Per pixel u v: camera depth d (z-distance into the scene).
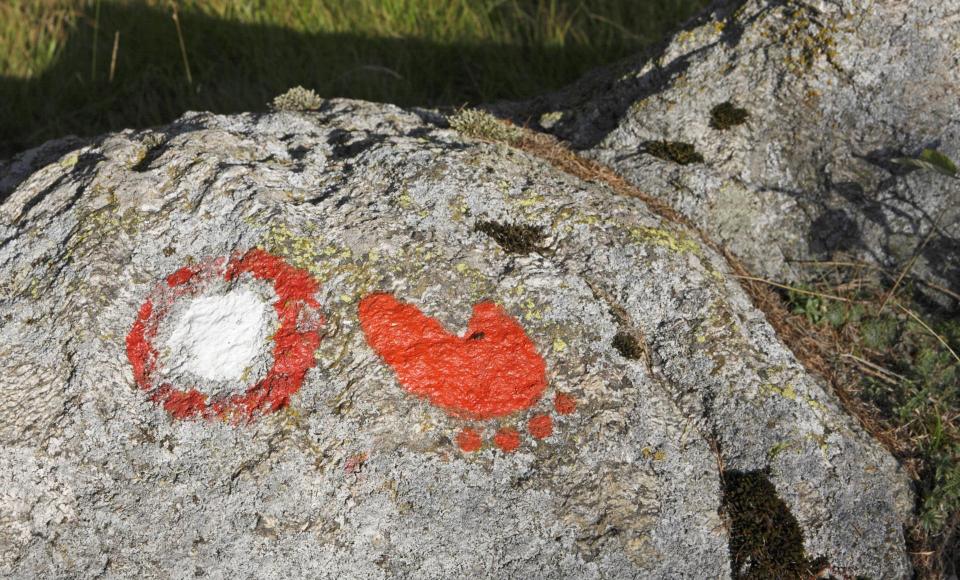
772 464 1.15
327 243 1.18
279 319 1.16
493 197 1.21
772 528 1.14
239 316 1.16
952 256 1.30
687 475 1.15
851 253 1.32
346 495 1.12
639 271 1.20
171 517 1.12
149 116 1.70
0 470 1.13
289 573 1.12
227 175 1.20
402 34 1.79
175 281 1.17
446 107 1.51
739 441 1.16
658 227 1.23
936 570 1.18
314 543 1.12
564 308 1.18
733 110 1.33
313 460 1.13
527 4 1.85
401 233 1.19
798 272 1.32
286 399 1.14
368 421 1.13
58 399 1.14
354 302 1.16
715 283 1.21
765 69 1.32
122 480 1.13
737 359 1.18
